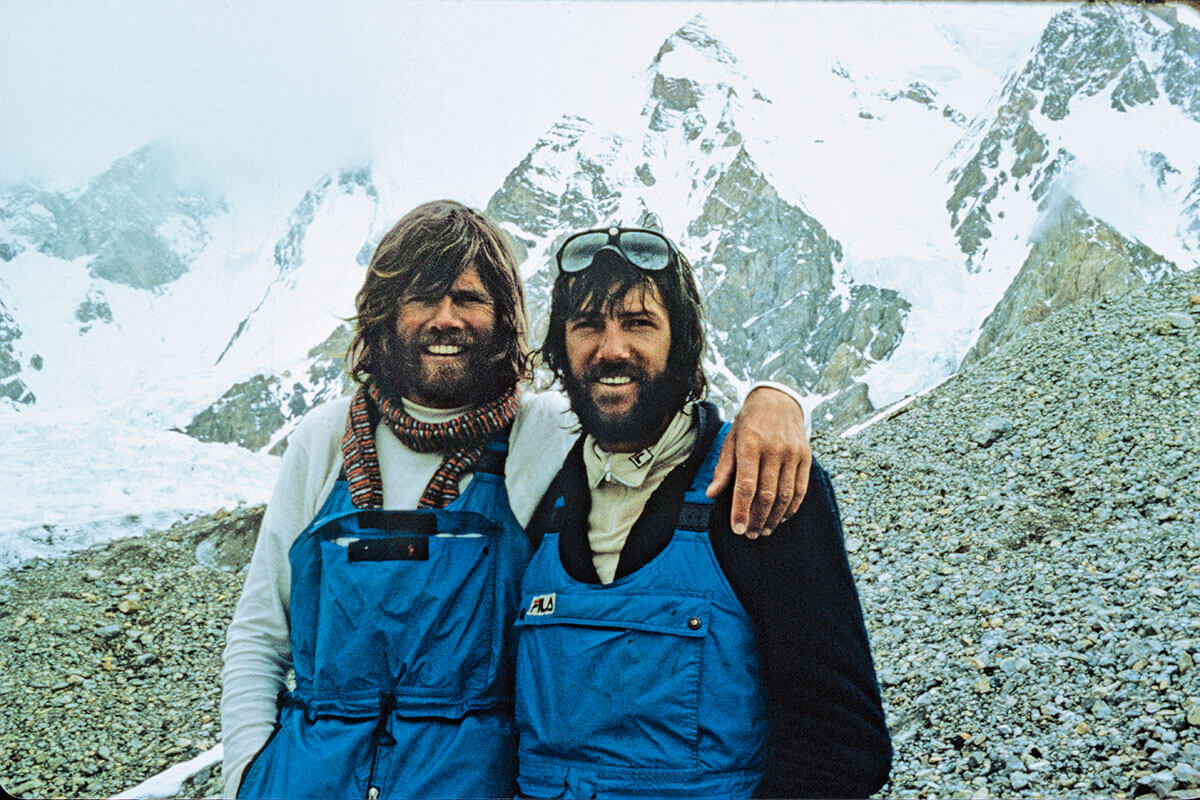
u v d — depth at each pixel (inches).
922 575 269.1
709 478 73.5
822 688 67.5
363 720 76.2
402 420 81.0
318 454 84.3
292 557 81.5
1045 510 292.5
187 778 217.0
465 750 74.9
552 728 71.3
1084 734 175.9
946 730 189.0
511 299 84.3
